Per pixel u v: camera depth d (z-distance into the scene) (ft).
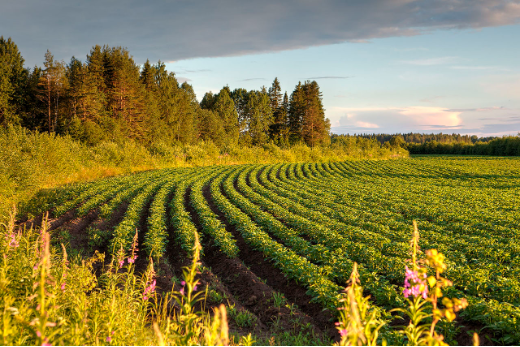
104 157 106.42
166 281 26.89
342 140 336.29
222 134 273.13
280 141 301.84
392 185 98.99
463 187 97.09
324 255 31.71
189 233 38.83
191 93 307.37
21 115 142.00
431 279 10.78
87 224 46.01
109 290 19.07
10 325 12.50
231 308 22.53
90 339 13.47
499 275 27.94
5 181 53.11
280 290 27.55
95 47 178.50
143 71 228.02
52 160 80.18
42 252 17.76
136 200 58.85
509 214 55.31
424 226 47.91
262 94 346.74
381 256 31.35
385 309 20.97
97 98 156.35
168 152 139.13
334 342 18.38
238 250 35.63
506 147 301.02
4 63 137.90
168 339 13.56
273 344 18.06
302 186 93.97
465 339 18.79
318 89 291.79
